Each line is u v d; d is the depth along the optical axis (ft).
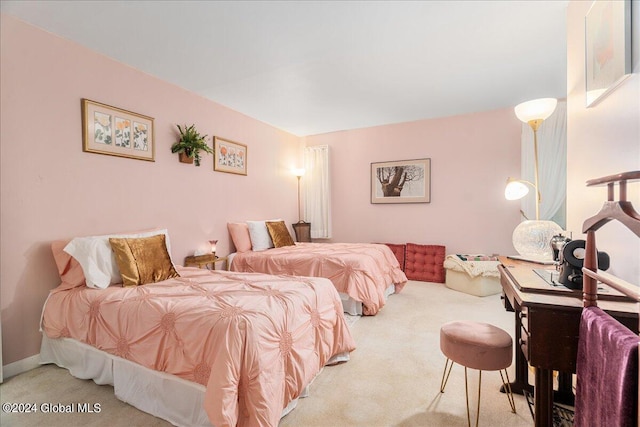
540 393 3.92
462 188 14.29
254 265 11.34
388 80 10.16
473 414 5.06
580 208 5.82
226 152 12.57
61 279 7.09
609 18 4.42
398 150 15.66
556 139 12.13
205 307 5.06
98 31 7.15
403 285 12.58
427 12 6.59
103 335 5.72
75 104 7.61
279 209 16.28
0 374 6.00
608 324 2.75
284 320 5.13
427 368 6.56
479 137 13.85
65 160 7.41
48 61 7.10
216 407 3.92
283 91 11.08
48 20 6.69
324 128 16.53
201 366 4.47
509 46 8.07
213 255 11.14
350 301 9.77
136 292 6.22
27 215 6.74
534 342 3.72
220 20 6.75
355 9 6.43
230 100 11.98
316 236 17.58
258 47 7.97
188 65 8.96
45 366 6.71
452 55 8.54
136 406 5.24
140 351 5.14
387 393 5.65
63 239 7.34
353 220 16.94
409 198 15.43
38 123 6.92
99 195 8.14
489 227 13.78
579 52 5.87
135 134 9.02
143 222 9.28
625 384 2.32
